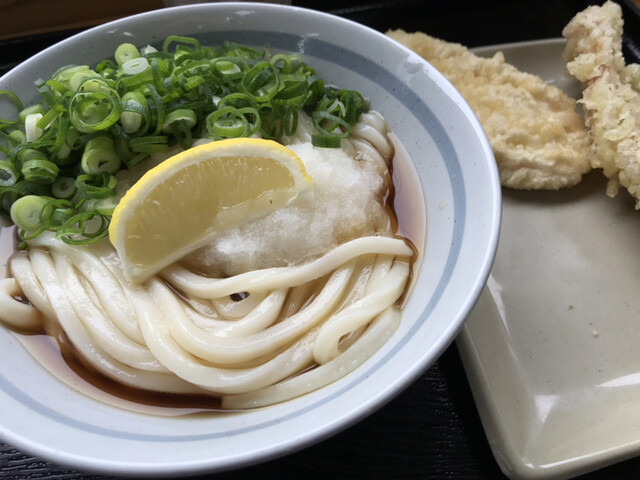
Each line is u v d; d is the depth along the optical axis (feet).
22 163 0.59
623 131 0.68
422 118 0.61
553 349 0.61
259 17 0.66
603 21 0.77
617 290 0.65
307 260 0.57
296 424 0.42
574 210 0.71
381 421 0.55
